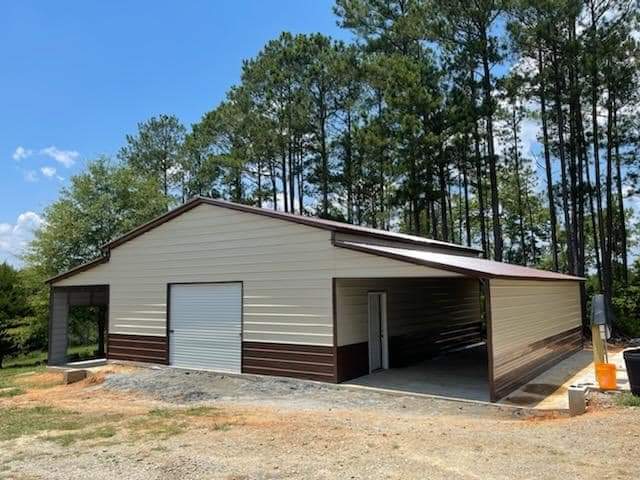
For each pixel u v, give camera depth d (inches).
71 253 825.5
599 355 391.2
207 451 236.8
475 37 876.6
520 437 251.1
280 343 442.3
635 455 213.6
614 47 783.1
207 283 494.0
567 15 769.6
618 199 1038.4
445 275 361.7
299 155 1167.6
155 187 979.3
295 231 439.2
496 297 365.7
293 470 206.5
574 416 302.0
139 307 544.7
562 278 548.4
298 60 1095.0
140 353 539.8
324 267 421.4
